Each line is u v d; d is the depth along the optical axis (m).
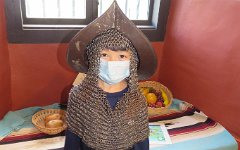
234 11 1.63
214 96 1.84
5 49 1.74
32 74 1.92
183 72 2.10
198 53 1.93
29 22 1.88
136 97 1.01
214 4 1.76
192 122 1.87
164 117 1.91
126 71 0.97
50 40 1.87
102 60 0.95
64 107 1.99
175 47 2.15
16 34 1.77
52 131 1.61
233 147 1.68
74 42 0.99
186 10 1.99
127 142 1.02
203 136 1.72
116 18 0.91
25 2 1.83
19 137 1.62
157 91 2.07
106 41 0.92
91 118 0.99
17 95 1.93
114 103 1.00
